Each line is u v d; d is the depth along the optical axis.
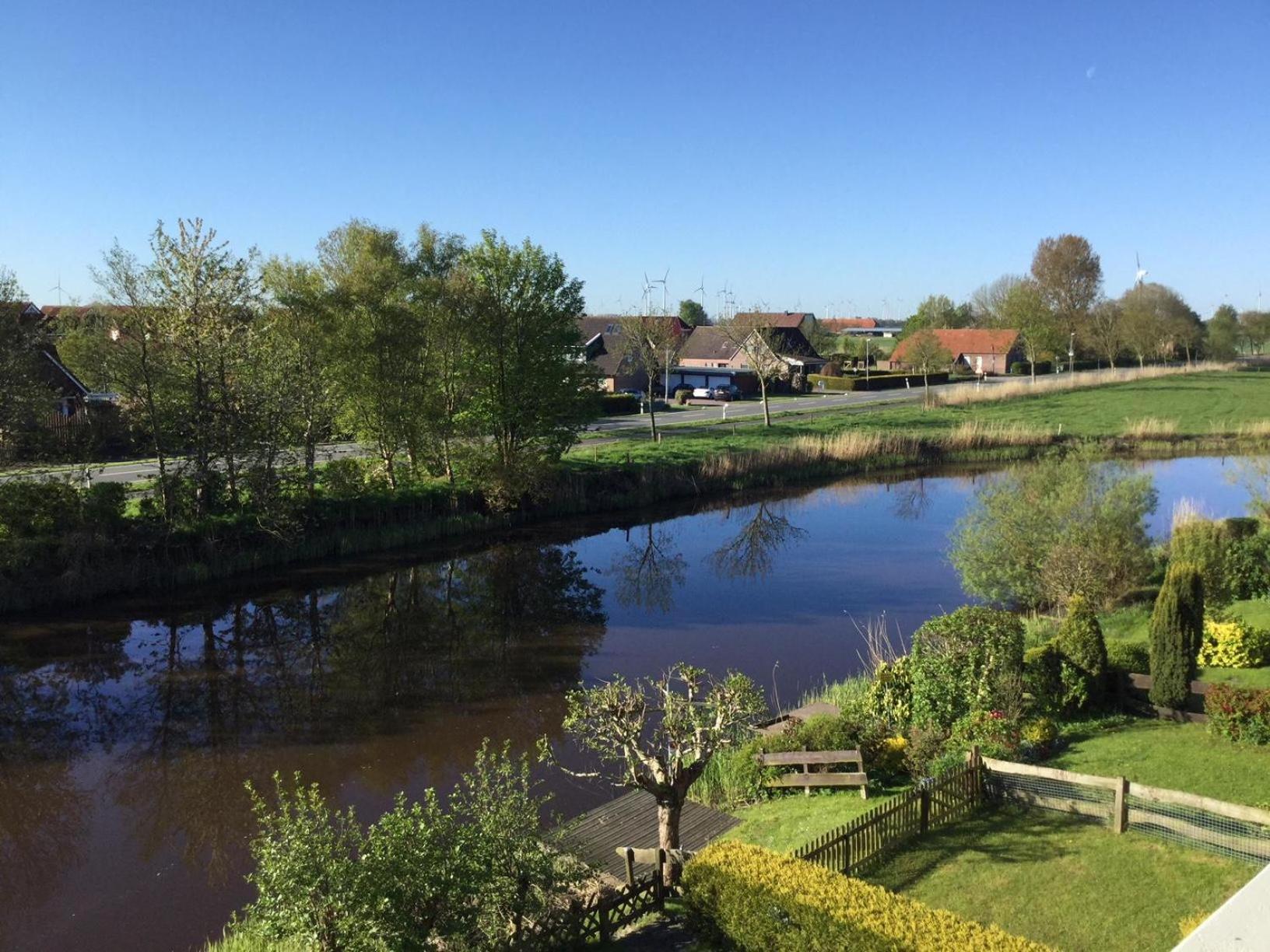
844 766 14.24
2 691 20.62
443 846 9.02
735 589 29.23
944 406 72.81
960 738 14.32
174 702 20.03
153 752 17.52
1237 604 23.34
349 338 35.44
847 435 54.12
